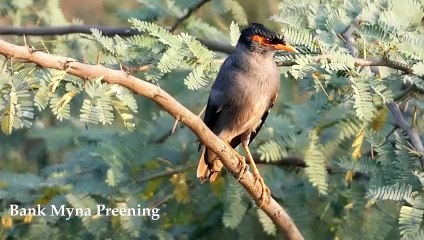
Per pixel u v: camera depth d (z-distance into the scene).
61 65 8.77
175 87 13.70
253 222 12.66
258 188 10.69
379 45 10.41
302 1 11.09
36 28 15.11
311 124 11.99
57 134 14.32
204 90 13.85
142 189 12.70
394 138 11.28
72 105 12.52
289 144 11.80
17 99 9.04
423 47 10.33
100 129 14.04
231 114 11.42
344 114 11.74
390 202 11.78
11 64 9.16
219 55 13.62
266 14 15.48
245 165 10.39
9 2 15.70
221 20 14.52
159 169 12.95
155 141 13.62
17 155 15.27
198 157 12.92
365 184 12.20
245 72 11.30
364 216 12.05
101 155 12.82
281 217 10.80
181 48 10.00
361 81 9.98
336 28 10.76
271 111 13.11
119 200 12.49
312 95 12.27
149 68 10.09
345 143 12.08
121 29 14.44
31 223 12.56
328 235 12.36
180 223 12.84
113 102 9.26
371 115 9.85
